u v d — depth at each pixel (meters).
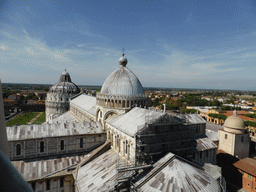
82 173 50.62
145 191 36.66
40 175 49.28
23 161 52.59
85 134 60.72
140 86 70.00
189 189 35.66
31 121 169.88
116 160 51.03
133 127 49.75
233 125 83.62
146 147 45.53
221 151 84.00
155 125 45.75
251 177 63.44
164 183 36.84
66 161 55.91
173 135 49.72
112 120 61.03
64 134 58.19
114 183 41.16
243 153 84.25
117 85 65.50
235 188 66.81
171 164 40.41
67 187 51.88
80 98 129.50
